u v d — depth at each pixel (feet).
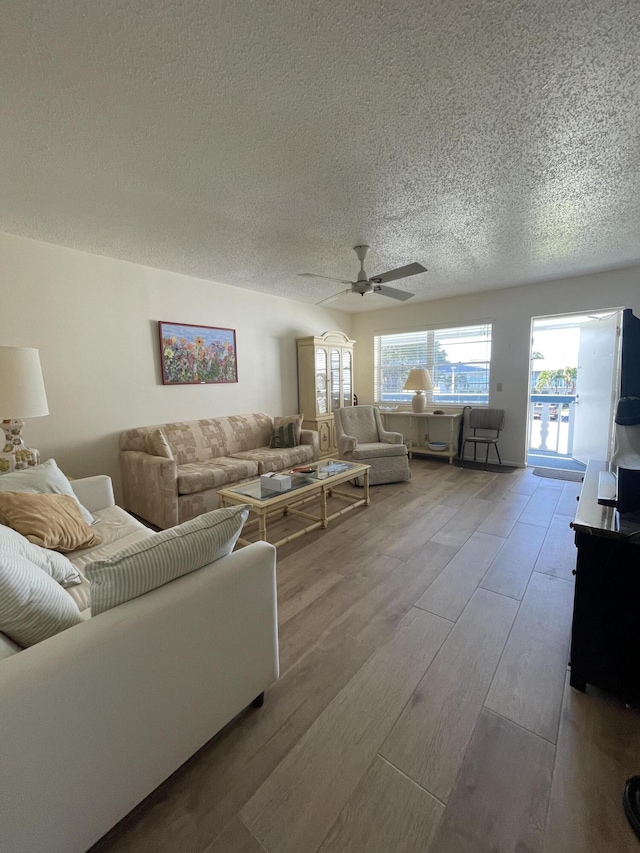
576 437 15.29
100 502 7.98
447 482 13.78
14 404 7.06
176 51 4.00
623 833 3.16
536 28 3.83
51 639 2.85
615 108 4.99
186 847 3.13
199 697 3.71
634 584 4.24
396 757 3.84
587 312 13.67
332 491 12.68
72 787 2.84
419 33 3.87
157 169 6.27
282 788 3.57
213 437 13.03
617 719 4.24
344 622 6.01
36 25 3.67
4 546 3.80
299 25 3.75
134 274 11.45
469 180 6.81
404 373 19.27
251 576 4.13
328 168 6.33
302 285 14.39
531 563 7.78
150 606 3.28
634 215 8.41
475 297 16.25
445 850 3.08
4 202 7.36
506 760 3.80
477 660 5.16
